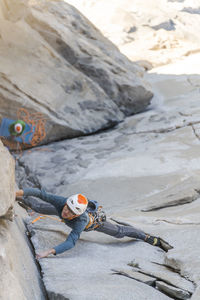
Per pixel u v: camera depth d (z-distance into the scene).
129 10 31.70
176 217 6.75
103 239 5.89
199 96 15.62
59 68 13.47
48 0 14.80
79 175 10.30
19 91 12.22
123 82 14.27
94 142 12.61
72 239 4.89
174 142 11.47
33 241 5.16
